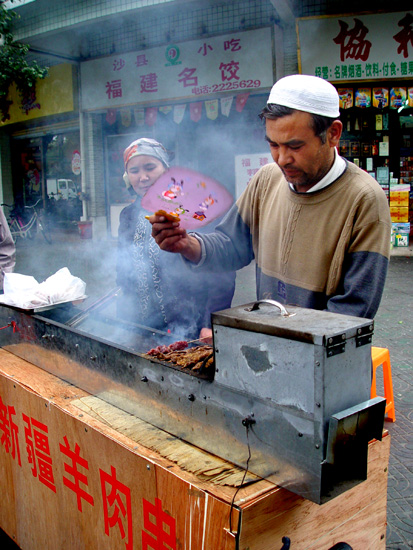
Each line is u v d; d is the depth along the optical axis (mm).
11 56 7684
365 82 8281
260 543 1221
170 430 1530
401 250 9516
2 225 3416
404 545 2432
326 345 1048
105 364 1764
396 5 8023
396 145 9648
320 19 8016
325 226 1551
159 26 9250
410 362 4566
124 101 9969
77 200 12562
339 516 1450
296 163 1437
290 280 1660
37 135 12914
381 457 1556
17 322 2320
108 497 1586
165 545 1388
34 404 1895
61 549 1904
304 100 1353
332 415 1092
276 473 1214
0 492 2285
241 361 1239
